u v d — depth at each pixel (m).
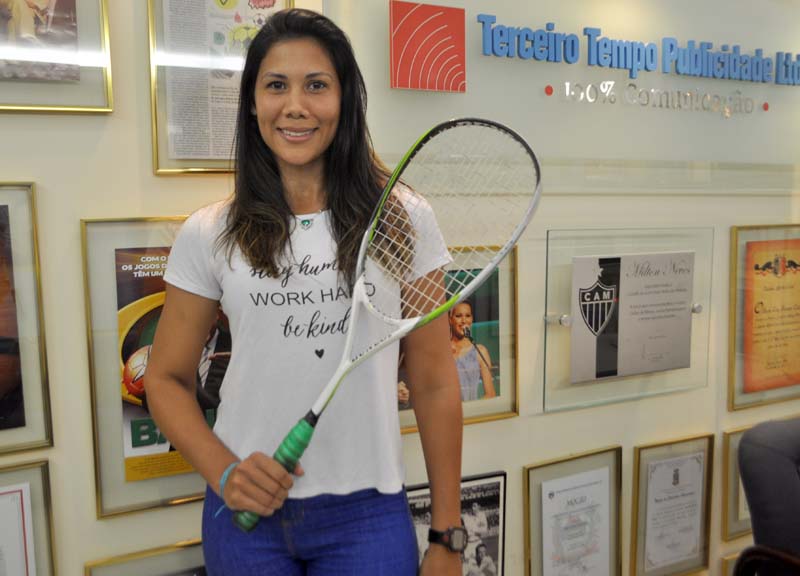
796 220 2.11
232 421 1.08
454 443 1.13
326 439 1.07
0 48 1.21
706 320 1.98
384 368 1.09
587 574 1.88
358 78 1.11
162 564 1.42
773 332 2.10
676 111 1.89
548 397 1.78
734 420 2.08
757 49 1.99
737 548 2.12
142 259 1.35
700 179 1.94
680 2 1.87
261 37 1.07
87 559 1.37
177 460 1.41
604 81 1.78
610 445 1.90
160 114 1.33
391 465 1.09
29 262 1.27
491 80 1.64
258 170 1.10
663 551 2.00
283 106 1.04
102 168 1.31
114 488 1.37
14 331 1.28
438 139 1.59
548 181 1.72
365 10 1.50
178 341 1.11
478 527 1.71
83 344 1.33
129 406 1.37
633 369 1.87
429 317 0.98
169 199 1.37
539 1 1.68
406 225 1.11
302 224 1.09
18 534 1.31
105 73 1.28
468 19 1.60
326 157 1.12
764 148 2.04
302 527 1.06
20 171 1.26
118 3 1.29
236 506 0.98
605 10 1.77
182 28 1.33
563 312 1.77
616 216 1.82
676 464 1.99
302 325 1.05
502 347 1.70
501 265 1.68
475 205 1.63
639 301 1.87
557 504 1.82
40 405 1.31
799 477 1.44
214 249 1.08
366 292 1.07
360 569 1.06
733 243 2.00
